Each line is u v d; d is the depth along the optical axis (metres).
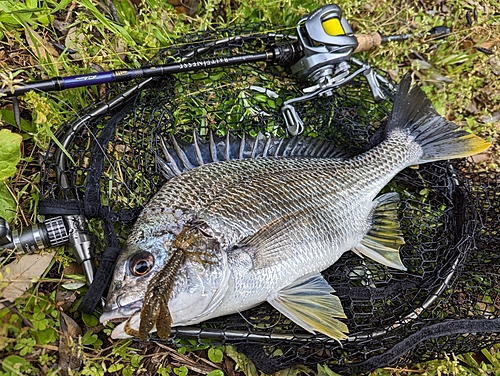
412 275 0.42
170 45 0.46
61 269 0.37
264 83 0.47
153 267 0.31
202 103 0.44
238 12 0.49
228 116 0.45
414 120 0.44
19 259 0.35
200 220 0.33
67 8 0.44
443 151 0.44
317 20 0.42
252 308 0.39
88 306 0.33
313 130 0.45
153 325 0.29
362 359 0.40
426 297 0.41
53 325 0.34
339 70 0.43
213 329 0.36
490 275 0.44
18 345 0.32
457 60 0.56
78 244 0.34
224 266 0.33
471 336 0.42
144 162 0.38
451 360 0.44
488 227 0.45
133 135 0.39
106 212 0.35
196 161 0.38
